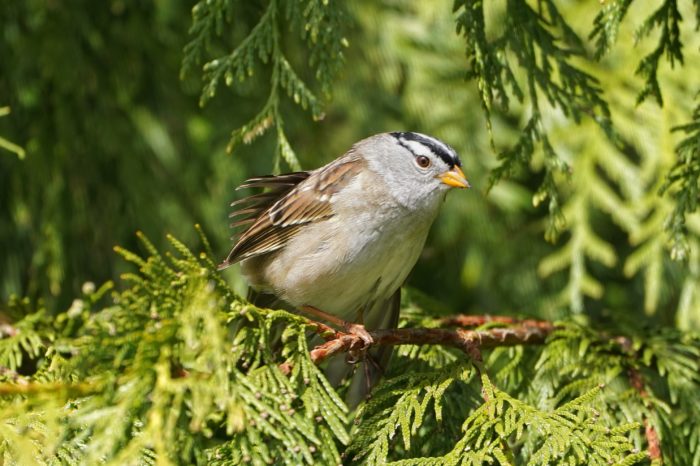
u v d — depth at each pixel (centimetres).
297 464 571
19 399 592
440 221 1259
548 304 1245
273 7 766
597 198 1156
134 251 1140
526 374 778
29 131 1103
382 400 649
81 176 1120
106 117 1139
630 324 855
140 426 581
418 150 793
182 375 554
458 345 712
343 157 818
